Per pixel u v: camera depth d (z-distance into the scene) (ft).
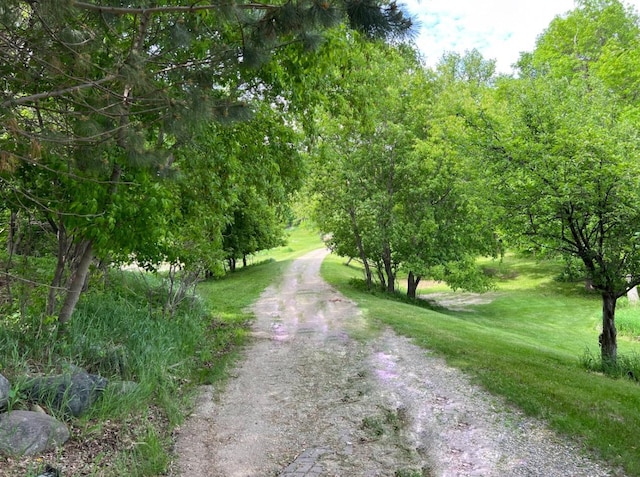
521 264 124.77
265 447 17.56
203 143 28.04
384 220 72.02
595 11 84.69
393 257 76.74
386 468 15.69
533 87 38.37
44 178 18.57
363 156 71.05
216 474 15.35
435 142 68.33
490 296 97.30
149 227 21.89
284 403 22.54
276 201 41.75
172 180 20.97
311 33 16.71
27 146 14.60
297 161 37.24
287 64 26.25
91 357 21.35
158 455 15.75
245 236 108.37
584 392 22.68
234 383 25.77
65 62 15.26
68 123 16.85
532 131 35.60
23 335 20.44
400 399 22.62
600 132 32.48
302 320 47.60
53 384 16.96
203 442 17.90
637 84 68.18
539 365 28.66
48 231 27.12
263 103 31.94
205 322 42.52
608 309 34.42
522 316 77.66
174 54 21.29
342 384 25.52
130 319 28.09
